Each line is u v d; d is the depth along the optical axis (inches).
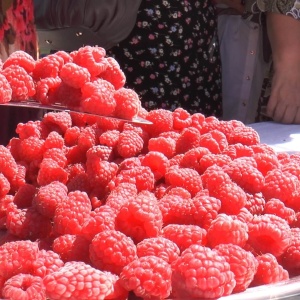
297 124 64.1
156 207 24.3
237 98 77.0
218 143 33.1
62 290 19.8
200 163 31.0
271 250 24.8
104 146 32.2
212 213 25.1
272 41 66.4
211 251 21.5
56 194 26.7
